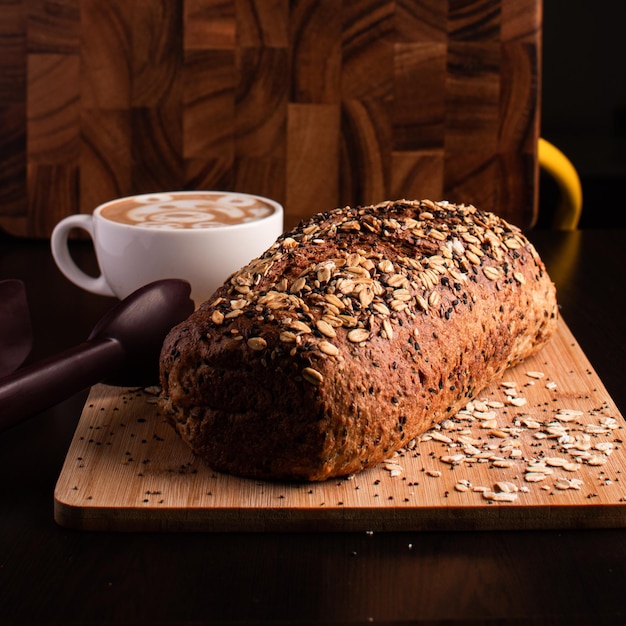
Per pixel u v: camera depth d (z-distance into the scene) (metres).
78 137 1.07
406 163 1.08
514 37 1.06
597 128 1.47
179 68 1.06
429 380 0.69
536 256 0.79
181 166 1.08
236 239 0.81
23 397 0.68
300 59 1.06
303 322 0.66
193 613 0.59
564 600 0.60
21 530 0.64
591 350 0.83
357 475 0.67
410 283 0.70
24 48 1.05
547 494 0.65
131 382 0.74
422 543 0.64
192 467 0.67
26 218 1.08
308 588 0.60
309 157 1.07
